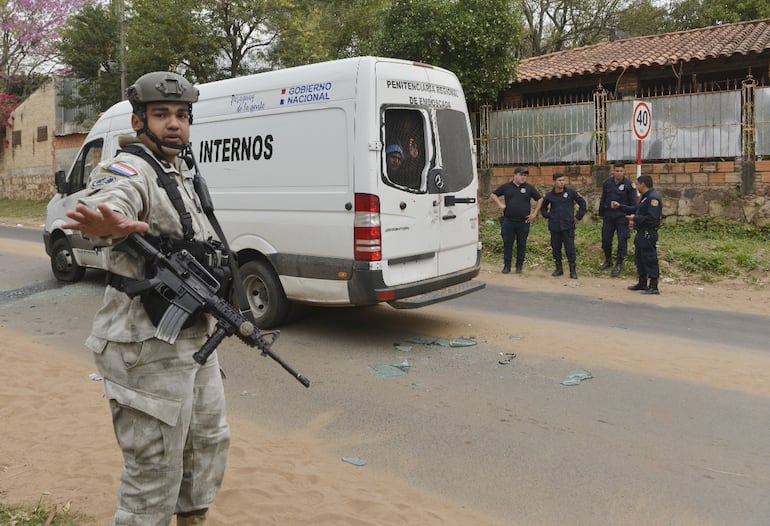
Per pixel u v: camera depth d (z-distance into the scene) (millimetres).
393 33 15594
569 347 6906
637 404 5316
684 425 4902
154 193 2592
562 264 12023
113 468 3949
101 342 2598
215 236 2885
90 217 2227
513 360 6484
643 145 14359
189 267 2635
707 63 15094
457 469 4227
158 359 2582
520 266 11625
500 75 15750
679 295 9789
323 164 6852
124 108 9250
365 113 6559
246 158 7496
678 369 6168
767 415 5078
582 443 4605
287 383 5883
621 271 11320
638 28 30172
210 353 2607
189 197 2795
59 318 8188
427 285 7074
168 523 2699
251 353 6816
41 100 28359
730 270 10742
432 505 3752
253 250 7609
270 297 7445
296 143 7055
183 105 2723
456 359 6535
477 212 8023
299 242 7070
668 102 14070
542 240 12961
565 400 5410
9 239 16516
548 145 15344
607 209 11297
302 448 4492
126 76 24891
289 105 7125
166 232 2633
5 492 3656
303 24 21828
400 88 6910
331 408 5285
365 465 4273
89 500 3574
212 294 2656
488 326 7836
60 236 10242
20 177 29922
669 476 4129
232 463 4094
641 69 15391
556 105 15227
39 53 29219
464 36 15148
